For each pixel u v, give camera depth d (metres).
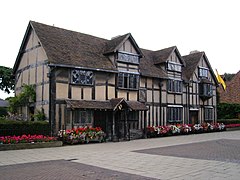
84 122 16.73
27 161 9.56
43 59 16.56
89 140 15.94
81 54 17.73
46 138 14.13
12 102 17.94
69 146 14.37
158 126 20.61
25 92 16.94
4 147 12.53
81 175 7.33
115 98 18.03
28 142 13.49
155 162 9.37
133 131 19.19
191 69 25.78
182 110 23.91
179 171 7.86
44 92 16.23
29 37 18.25
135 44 19.92
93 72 17.39
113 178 7.00
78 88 16.55
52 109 15.38
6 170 7.96
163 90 22.23
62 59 15.97
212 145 14.53
